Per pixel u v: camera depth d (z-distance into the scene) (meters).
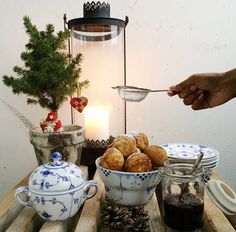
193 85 0.80
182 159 0.77
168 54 1.10
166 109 1.13
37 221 0.63
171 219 0.58
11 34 1.08
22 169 1.16
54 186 0.55
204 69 1.11
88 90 1.01
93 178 0.79
